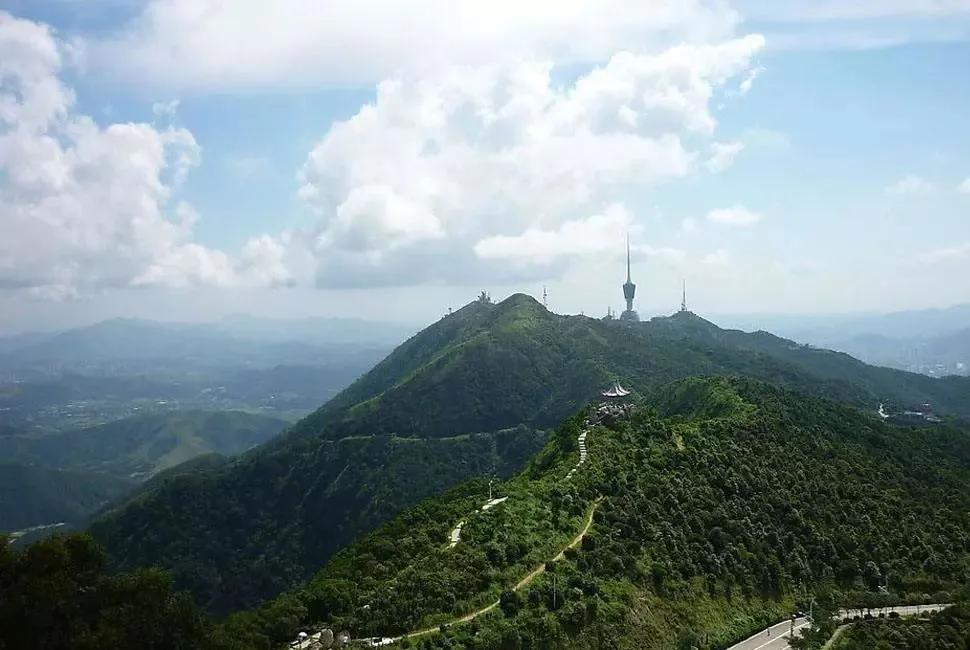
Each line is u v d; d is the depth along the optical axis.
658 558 117.44
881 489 158.25
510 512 123.56
